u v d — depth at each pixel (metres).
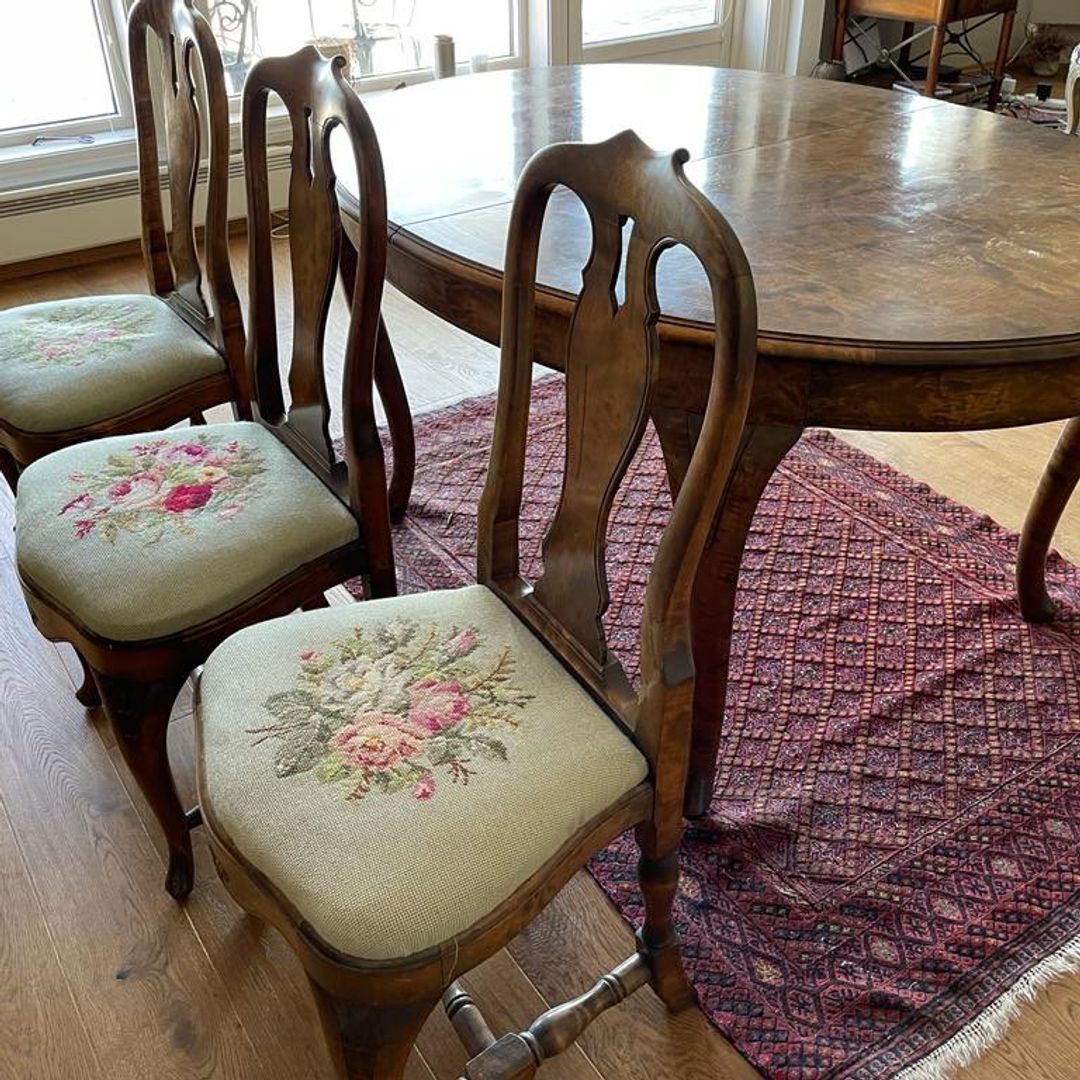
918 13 3.94
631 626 1.84
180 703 1.70
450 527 2.11
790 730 1.63
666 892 1.13
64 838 1.48
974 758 1.58
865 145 1.69
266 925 1.36
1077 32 5.02
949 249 1.29
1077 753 1.58
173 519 1.31
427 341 2.86
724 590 1.27
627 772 1.01
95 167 3.28
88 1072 1.20
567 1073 1.19
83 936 1.35
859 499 2.18
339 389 2.60
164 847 1.47
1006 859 1.42
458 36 3.82
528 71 2.23
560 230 1.40
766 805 1.51
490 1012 1.26
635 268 0.90
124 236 3.34
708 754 1.42
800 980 1.28
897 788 1.53
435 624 1.16
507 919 0.91
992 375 1.09
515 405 1.10
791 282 1.21
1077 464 1.61
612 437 0.98
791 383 1.12
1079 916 1.34
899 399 1.11
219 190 1.53
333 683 1.07
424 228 1.44
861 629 1.83
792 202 1.45
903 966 1.29
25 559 1.29
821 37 4.35
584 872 1.42
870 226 1.37
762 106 1.93
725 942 1.32
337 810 0.93
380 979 0.86
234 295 1.63
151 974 1.31
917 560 1.99
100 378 1.61
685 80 2.13
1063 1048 1.20
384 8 3.62
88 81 3.30
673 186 0.83
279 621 1.17
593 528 1.03
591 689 1.07
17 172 3.17
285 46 3.48
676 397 1.19
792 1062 1.19
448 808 0.94
